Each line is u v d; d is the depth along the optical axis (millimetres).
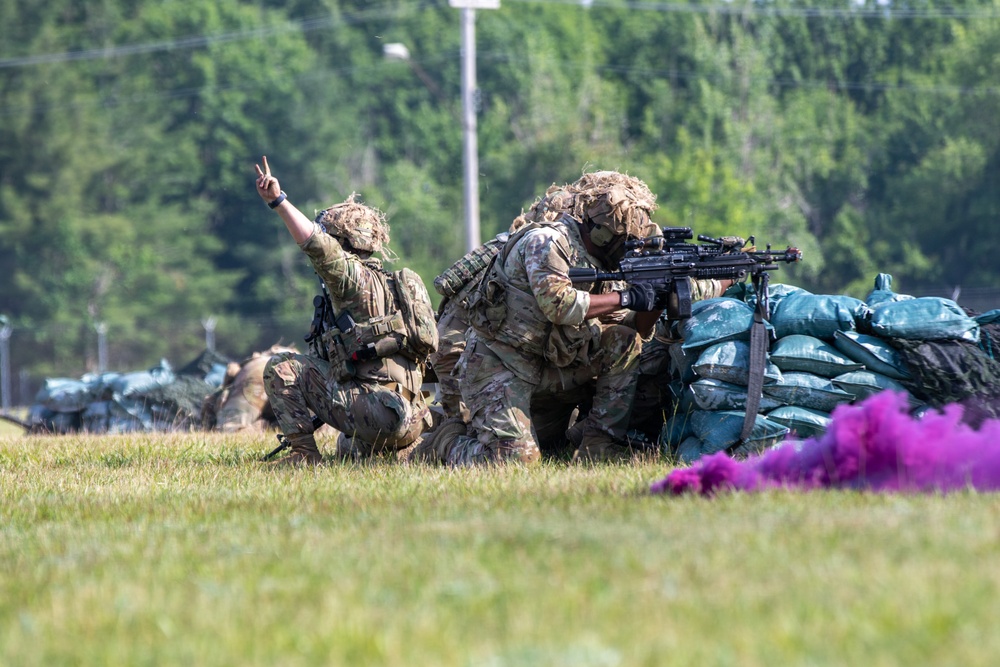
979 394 25906
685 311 26688
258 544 17578
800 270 197125
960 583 13266
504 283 28188
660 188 181875
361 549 16688
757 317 26922
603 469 25484
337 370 30078
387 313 30078
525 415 28438
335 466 29094
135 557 17156
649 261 26578
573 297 26734
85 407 55812
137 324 192000
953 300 29047
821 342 27359
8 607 14523
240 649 12258
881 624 12000
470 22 106875
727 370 27188
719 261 26719
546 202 29781
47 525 20812
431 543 16812
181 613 13680
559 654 11539
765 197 197250
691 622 12367
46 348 192875
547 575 14594
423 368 32125
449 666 11438
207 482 26734
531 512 19172
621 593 13562
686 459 27438
